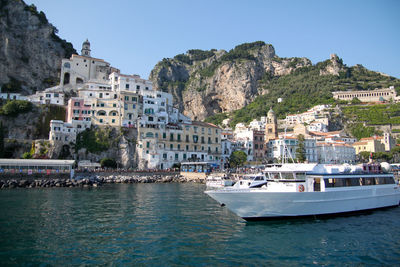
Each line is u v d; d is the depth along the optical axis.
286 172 34.75
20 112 100.25
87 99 104.62
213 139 118.94
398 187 43.50
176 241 24.55
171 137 107.50
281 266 19.81
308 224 31.39
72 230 27.27
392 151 130.75
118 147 98.38
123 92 106.25
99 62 138.75
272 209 31.70
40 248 22.14
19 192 55.53
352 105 198.50
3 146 86.12
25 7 147.12
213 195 31.95
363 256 21.98
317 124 175.38
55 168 74.69
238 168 106.31
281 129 189.12
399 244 24.89
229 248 23.20
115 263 19.58
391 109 174.75
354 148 145.50
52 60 149.25
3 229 27.03
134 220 31.75
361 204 37.72
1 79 127.81
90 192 56.44
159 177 87.50
